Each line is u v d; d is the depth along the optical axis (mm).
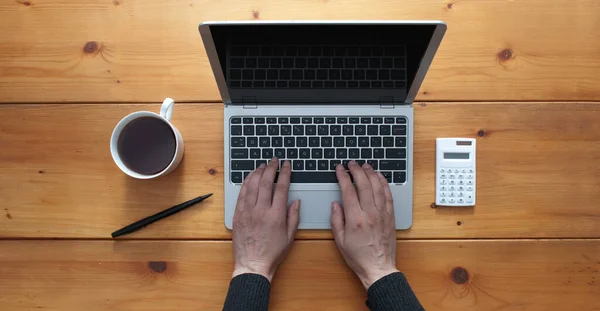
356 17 661
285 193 626
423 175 653
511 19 663
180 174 653
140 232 648
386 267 618
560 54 662
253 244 624
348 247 621
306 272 644
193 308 644
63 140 658
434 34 506
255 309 585
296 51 550
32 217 652
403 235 649
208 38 495
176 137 594
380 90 572
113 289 647
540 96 660
